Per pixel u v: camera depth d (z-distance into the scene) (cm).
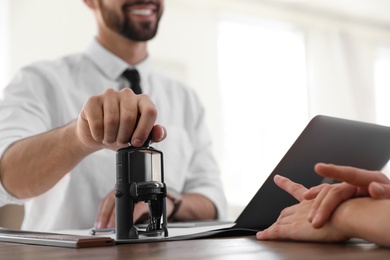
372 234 59
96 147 91
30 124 162
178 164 189
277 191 83
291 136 480
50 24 382
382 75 559
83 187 173
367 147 94
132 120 74
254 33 484
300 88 499
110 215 121
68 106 180
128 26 182
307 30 513
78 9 394
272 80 484
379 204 61
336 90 519
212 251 57
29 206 177
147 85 195
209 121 444
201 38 452
